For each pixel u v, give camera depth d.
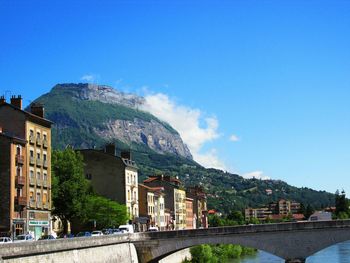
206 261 115.81
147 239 86.12
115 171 125.81
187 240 85.81
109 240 72.56
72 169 102.06
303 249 83.81
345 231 83.06
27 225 81.50
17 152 80.56
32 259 49.47
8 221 77.06
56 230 109.00
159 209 154.62
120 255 77.12
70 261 58.16
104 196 125.00
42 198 87.38
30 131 85.31
